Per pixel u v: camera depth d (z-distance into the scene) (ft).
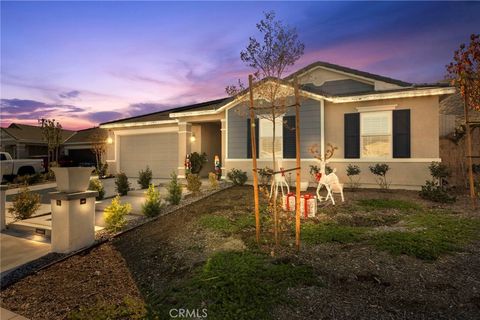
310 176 35.50
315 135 35.24
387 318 8.04
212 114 42.27
